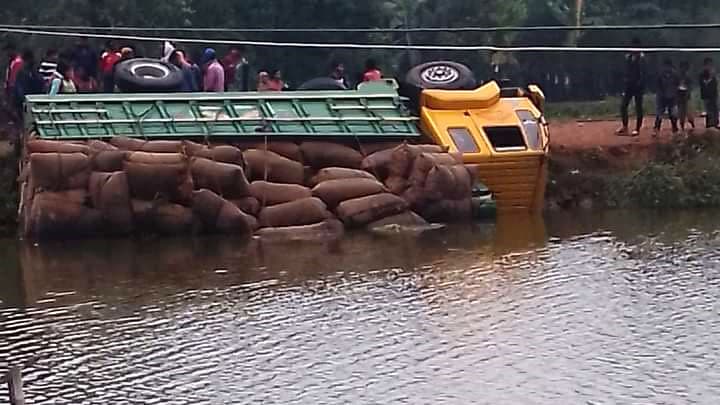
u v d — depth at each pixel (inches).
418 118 1073.5
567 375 617.0
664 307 736.3
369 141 1044.5
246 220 965.2
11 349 680.4
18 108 1084.5
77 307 763.4
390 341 676.1
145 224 960.9
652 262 858.8
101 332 706.8
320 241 953.5
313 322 715.4
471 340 675.4
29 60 1095.6
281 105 1051.3
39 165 949.8
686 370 621.9
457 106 1075.3
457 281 807.1
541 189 1068.5
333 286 799.1
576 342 669.3
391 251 908.0
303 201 976.9
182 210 963.3
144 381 620.7
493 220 1028.5
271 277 828.0
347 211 981.2
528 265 853.8
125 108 1020.5
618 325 699.4
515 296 765.9
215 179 965.2
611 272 828.0
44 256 912.9
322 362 642.8
